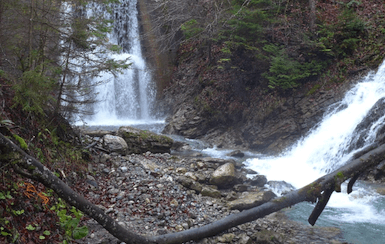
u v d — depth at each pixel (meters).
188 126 16.33
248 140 14.16
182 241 4.39
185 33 17.08
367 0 15.16
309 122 12.62
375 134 9.77
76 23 6.32
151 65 21.80
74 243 4.11
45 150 5.58
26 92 5.25
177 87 20.02
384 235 5.57
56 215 4.27
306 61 13.93
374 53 12.73
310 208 6.86
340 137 10.88
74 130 7.58
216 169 8.05
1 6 5.42
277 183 8.23
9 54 5.70
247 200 6.53
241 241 5.02
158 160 8.62
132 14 22.70
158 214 5.46
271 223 5.93
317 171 10.49
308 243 5.21
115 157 7.68
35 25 6.02
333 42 13.63
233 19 14.28
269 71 14.37
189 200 6.36
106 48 6.86
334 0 15.52
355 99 11.78
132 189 6.30
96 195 5.86
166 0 18.69
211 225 4.64
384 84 11.27
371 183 8.53
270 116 13.88
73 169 6.11
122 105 19.91
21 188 4.09
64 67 6.52
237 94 15.74
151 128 17.27
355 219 6.29
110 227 3.68
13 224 3.55
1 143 2.99
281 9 15.22
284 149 12.62
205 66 18.33
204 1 16.39
